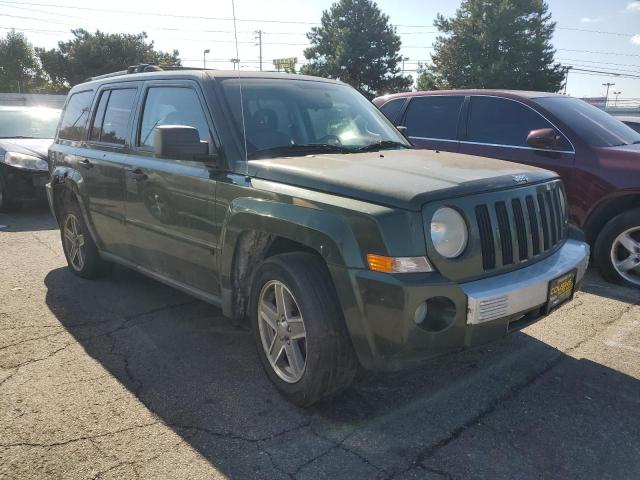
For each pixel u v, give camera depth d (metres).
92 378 3.61
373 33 56.00
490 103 6.45
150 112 4.44
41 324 4.49
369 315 2.81
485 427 3.06
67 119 5.87
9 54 67.38
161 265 4.38
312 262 3.12
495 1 47.66
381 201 2.86
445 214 2.86
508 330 3.03
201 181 3.75
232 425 3.09
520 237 3.19
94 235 5.26
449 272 2.85
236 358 3.91
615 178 5.32
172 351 4.02
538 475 2.67
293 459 2.79
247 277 3.68
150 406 3.28
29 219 8.93
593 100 54.31
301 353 3.25
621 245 5.41
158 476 2.66
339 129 4.20
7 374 3.65
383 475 2.67
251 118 3.83
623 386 3.50
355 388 3.48
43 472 2.68
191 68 4.88
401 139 4.64
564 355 3.93
